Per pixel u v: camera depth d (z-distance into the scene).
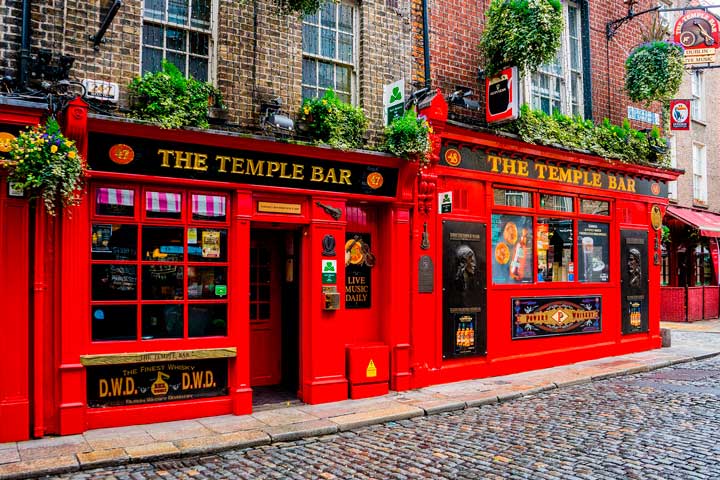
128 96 6.86
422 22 9.52
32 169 5.82
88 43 6.68
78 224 6.55
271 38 7.95
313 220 8.10
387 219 8.99
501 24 9.33
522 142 10.14
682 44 13.82
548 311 10.79
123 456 5.62
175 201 7.23
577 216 11.44
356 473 5.31
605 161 11.62
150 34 7.27
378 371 8.49
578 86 12.15
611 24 12.59
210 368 7.39
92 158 6.56
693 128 19.56
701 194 19.98
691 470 5.21
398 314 8.85
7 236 6.18
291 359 8.84
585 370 10.27
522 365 10.24
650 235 13.03
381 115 9.01
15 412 6.11
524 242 10.59
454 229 9.51
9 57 6.25
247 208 7.57
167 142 6.90
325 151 7.96
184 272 7.28
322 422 6.95
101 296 6.79
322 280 8.16
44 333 6.39
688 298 17.77
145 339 7.00
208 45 7.66
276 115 7.56
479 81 10.14
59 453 5.71
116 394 6.82
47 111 6.16
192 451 5.89
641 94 12.13
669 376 9.94
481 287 9.82
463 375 9.50
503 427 6.84
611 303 11.98
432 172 9.15
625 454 5.69
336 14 8.87
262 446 6.25
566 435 6.41
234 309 7.49
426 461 5.62
